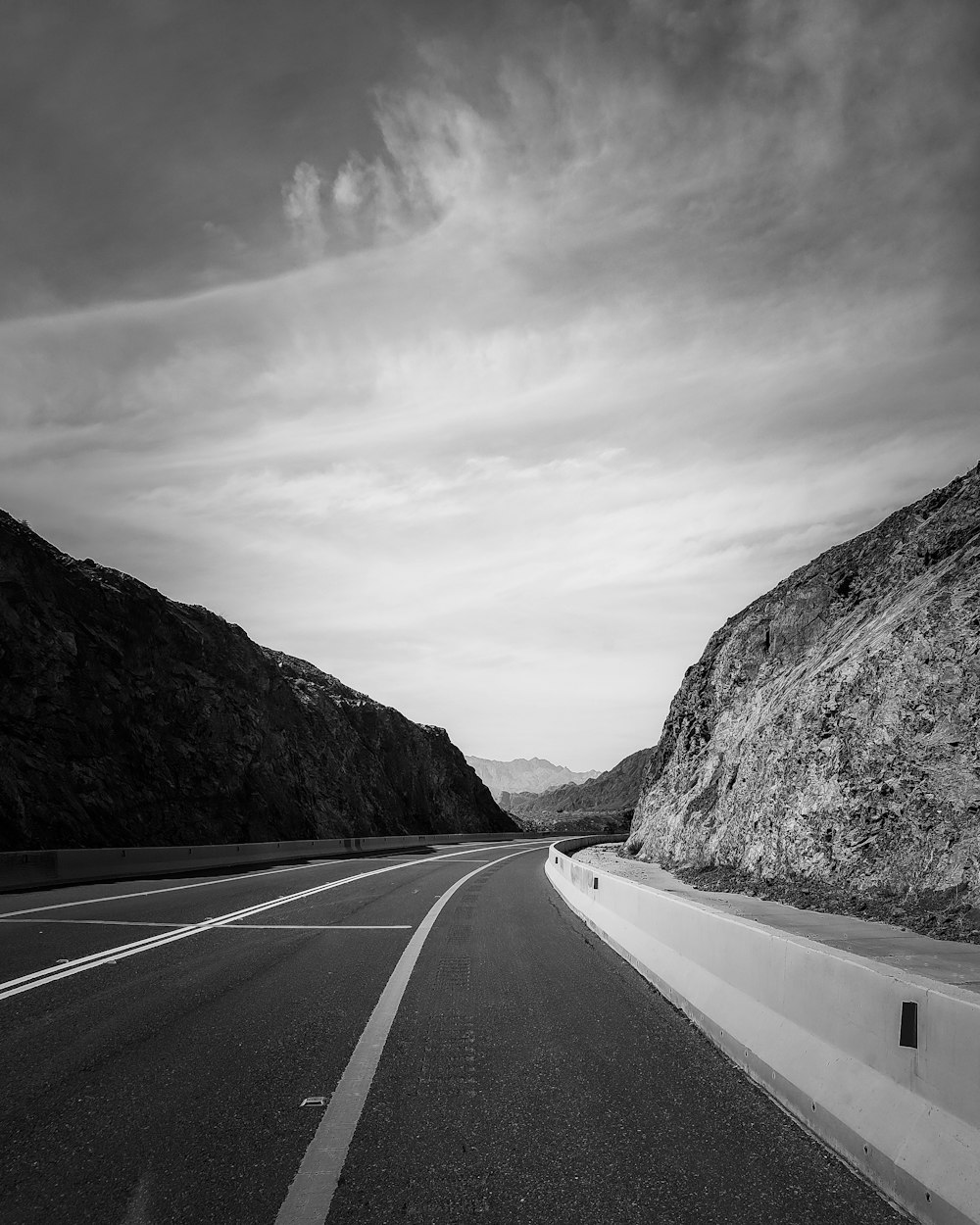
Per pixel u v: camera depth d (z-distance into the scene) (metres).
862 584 22.86
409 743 63.81
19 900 15.41
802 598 25.56
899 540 22.14
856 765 15.80
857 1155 3.87
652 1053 5.77
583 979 8.37
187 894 16.66
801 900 14.37
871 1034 4.12
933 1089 3.60
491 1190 3.66
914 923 11.33
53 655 28.20
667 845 27.05
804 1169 3.88
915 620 15.71
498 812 76.50
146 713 31.67
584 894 14.02
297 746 44.34
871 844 14.57
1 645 26.62
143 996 7.38
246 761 35.69
